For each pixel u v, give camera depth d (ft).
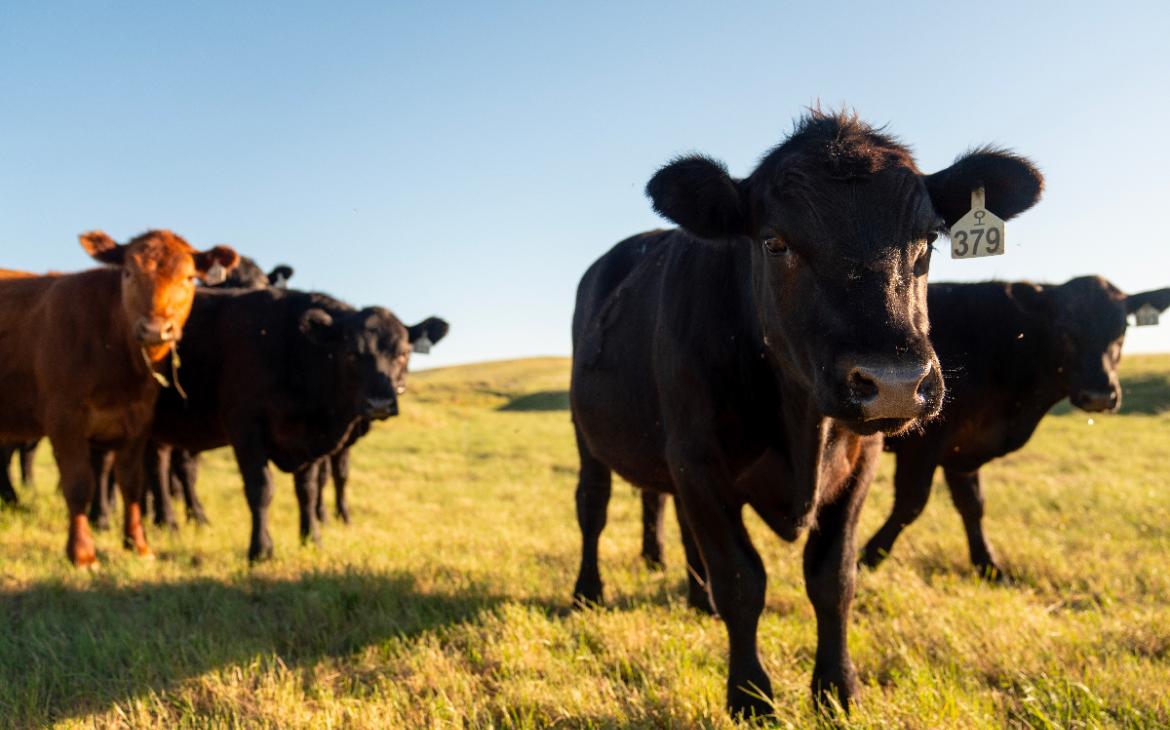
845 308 10.55
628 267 20.65
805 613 18.89
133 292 25.44
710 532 14.06
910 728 12.03
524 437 83.46
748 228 12.58
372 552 26.55
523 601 20.54
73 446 25.12
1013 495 36.68
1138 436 69.31
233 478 51.37
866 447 13.74
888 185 11.12
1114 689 13.11
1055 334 24.50
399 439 80.84
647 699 13.65
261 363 29.55
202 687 14.87
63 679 15.42
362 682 15.47
